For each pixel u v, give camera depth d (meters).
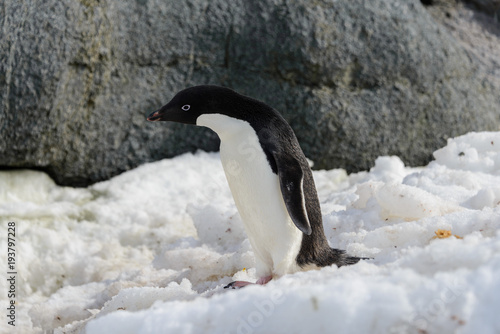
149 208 10.81
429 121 13.39
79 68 10.99
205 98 5.77
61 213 10.49
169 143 12.39
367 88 12.91
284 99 12.53
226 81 12.53
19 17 10.15
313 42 12.32
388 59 12.87
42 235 9.63
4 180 11.06
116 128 11.87
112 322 3.79
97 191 11.66
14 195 11.03
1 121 10.48
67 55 10.70
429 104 13.34
